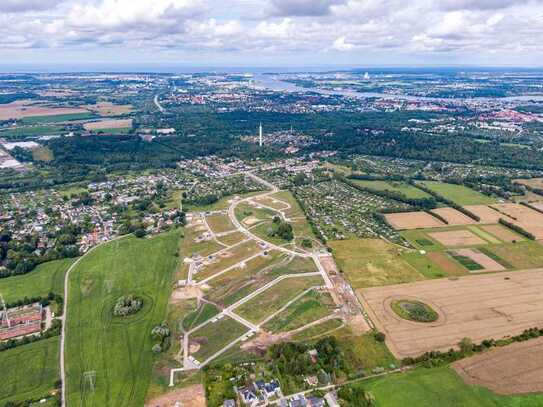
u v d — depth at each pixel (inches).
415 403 5605.3
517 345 6688.0
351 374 6176.2
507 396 5679.1
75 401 5836.6
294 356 6437.0
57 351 6840.6
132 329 7406.5
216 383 6048.2
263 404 5654.5
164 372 6358.3
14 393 5994.1
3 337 7160.4
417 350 6673.2
